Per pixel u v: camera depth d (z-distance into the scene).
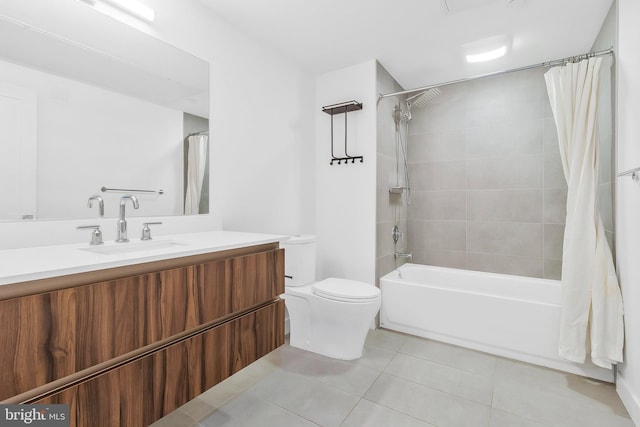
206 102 1.90
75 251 1.12
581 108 1.88
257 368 1.95
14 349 0.74
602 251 1.75
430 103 3.13
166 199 1.70
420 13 1.96
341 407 1.56
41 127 1.26
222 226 2.00
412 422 1.44
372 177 2.60
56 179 1.30
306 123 2.77
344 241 2.75
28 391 0.78
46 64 1.28
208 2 1.86
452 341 2.29
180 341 1.13
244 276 1.39
